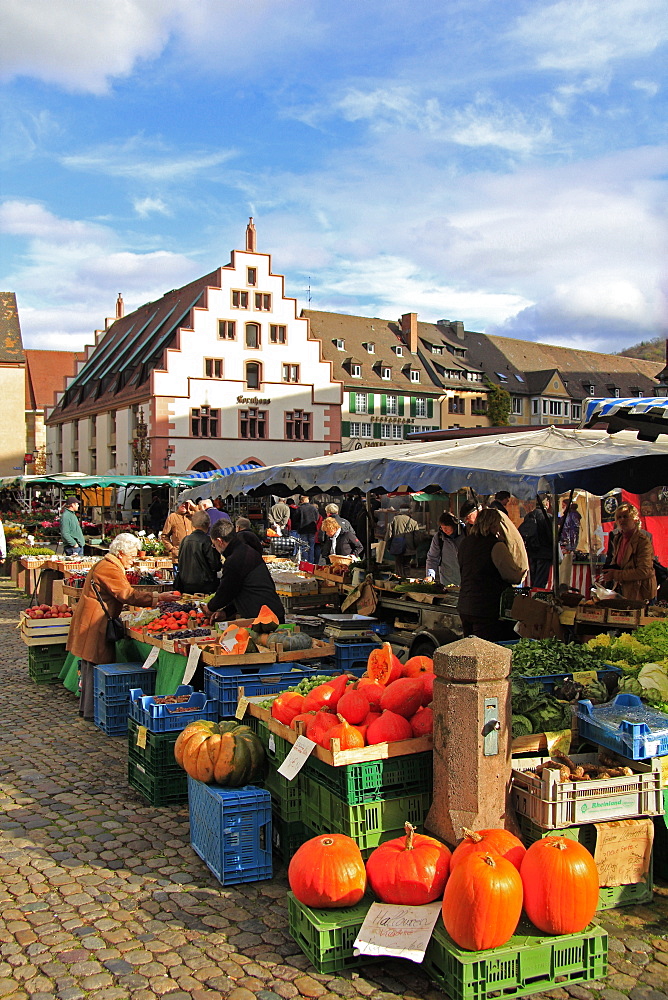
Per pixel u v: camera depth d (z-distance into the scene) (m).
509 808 4.08
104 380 51.34
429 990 3.53
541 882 3.53
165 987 3.53
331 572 10.88
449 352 68.25
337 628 8.12
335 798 4.23
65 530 18.30
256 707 5.16
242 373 43.47
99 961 3.73
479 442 8.30
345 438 57.84
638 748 4.16
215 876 4.58
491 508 7.04
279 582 10.61
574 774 4.09
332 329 62.00
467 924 3.39
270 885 4.52
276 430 44.47
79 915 4.16
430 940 3.59
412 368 62.91
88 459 52.50
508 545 6.79
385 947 3.52
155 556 17.61
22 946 3.86
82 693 8.16
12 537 25.12
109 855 4.89
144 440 41.97
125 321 58.91
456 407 64.25
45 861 4.80
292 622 8.20
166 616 7.87
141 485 27.12
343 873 3.75
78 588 10.70
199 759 4.75
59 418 58.00
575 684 4.87
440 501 17.72
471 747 3.96
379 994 3.50
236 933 3.99
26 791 6.00
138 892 4.41
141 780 5.95
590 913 3.55
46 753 6.96
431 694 4.47
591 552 11.73
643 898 4.26
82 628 7.96
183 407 42.03
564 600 7.10
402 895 3.72
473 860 3.49
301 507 18.94
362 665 7.60
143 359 44.62
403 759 4.23
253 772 4.80
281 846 4.77
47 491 34.97
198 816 4.86
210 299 42.66
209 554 9.59
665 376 29.17
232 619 7.78
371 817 4.12
